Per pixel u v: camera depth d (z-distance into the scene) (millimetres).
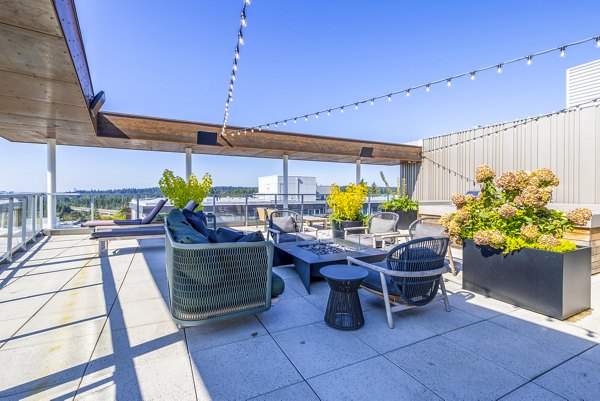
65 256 4996
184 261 2264
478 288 3312
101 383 1791
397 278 2570
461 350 2160
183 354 2102
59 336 2336
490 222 3287
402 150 10422
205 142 7656
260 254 2494
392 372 1906
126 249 5598
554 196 7309
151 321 2604
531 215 3062
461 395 1698
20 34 2656
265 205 9758
